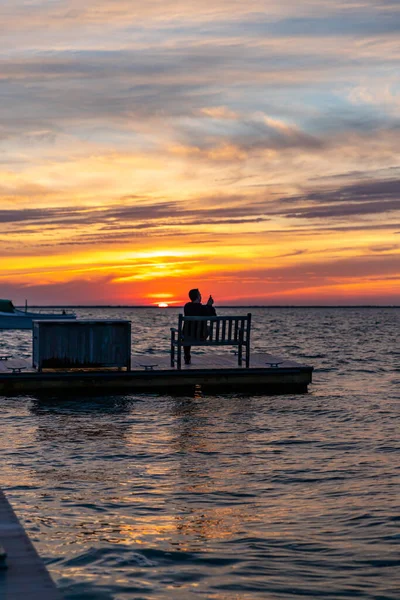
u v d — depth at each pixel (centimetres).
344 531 595
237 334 1493
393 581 492
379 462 845
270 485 742
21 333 5522
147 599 460
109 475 780
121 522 619
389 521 620
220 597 464
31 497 691
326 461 852
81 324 1417
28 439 978
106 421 1124
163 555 541
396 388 1580
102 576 499
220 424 1105
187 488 730
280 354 2783
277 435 1017
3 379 1375
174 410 1240
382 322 9525
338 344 3625
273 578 498
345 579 495
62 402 1312
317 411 1237
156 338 4481
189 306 1479
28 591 349
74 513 642
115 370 1437
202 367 1494
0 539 424
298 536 584
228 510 655
